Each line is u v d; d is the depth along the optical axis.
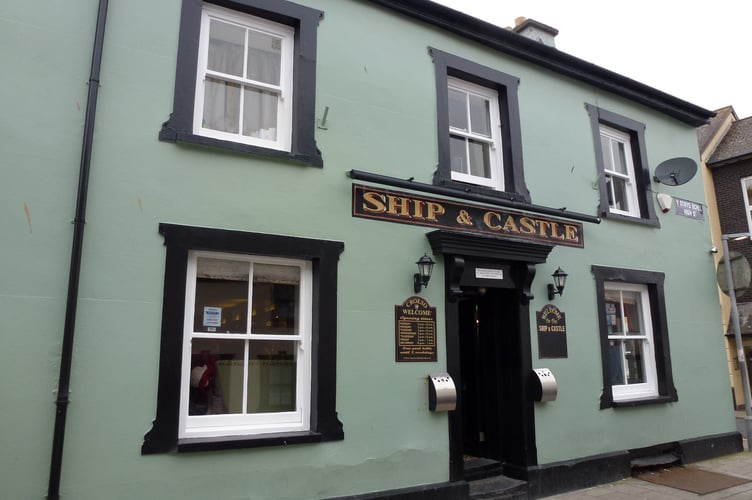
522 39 7.46
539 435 6.64
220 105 5.52
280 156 5.40
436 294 6.14
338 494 5.18
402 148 6.29
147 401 4.47
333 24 6.08
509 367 6.83
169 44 5.11
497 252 6.49
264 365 5.27
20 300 4.16
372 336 5.64
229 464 4.70
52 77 4.55
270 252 5.21
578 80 8.34
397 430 5.62
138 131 4.81
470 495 5.96
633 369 8.14
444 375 5.96
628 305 8.31
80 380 4.26
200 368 4.96
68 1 4.72
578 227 7.66
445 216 6.39
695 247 9.30
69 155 4.51
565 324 7.20
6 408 4.01
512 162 7.21
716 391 8.84
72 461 4.14
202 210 4.97
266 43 5.89
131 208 4.66
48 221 4.34
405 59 6.55
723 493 6.54
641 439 7.65
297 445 5.03
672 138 9.59
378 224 5.90
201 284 5.05
